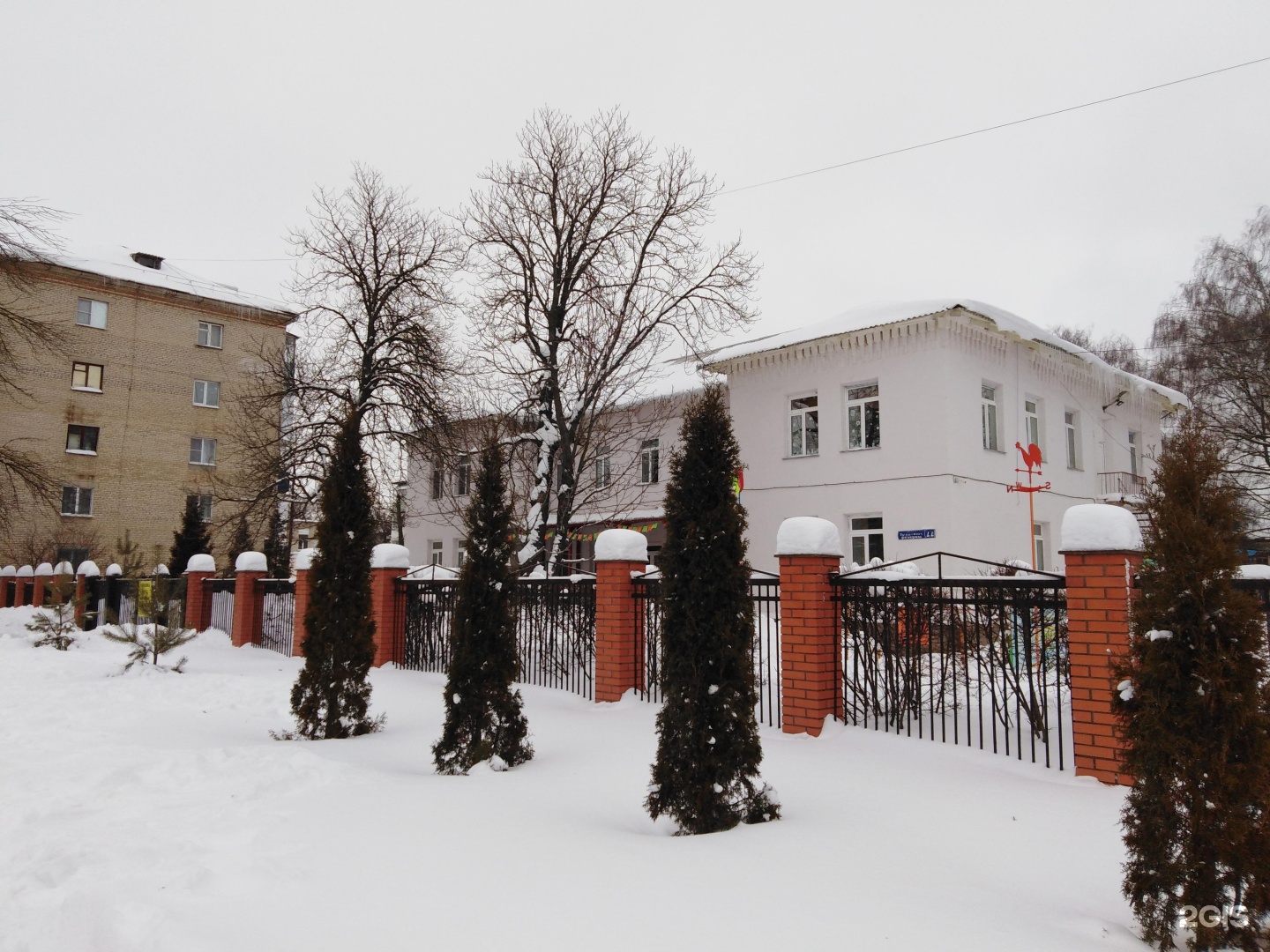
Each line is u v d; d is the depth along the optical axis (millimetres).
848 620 7441
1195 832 3332
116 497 33719
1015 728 7027
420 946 3264
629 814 5422
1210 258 28906
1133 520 5719
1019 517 20297
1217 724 3361
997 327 19375
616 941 3277
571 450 18531
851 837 4668
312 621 8562
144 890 3883
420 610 12812
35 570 25406
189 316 35969
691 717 5156
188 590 20375
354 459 9016
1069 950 3229
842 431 20609
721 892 3801
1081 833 4641
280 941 3330
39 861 4457
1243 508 3891
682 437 5707
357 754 7527
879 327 19453
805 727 7184
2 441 31453
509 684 7074
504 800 5629
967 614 6793
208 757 7102
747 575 5441
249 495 24641
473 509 7301
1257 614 3395
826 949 3197
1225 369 26203
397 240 22797
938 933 3344
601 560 9539
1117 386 24250
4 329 24547
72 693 11117
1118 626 5578
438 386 21703
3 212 21016
